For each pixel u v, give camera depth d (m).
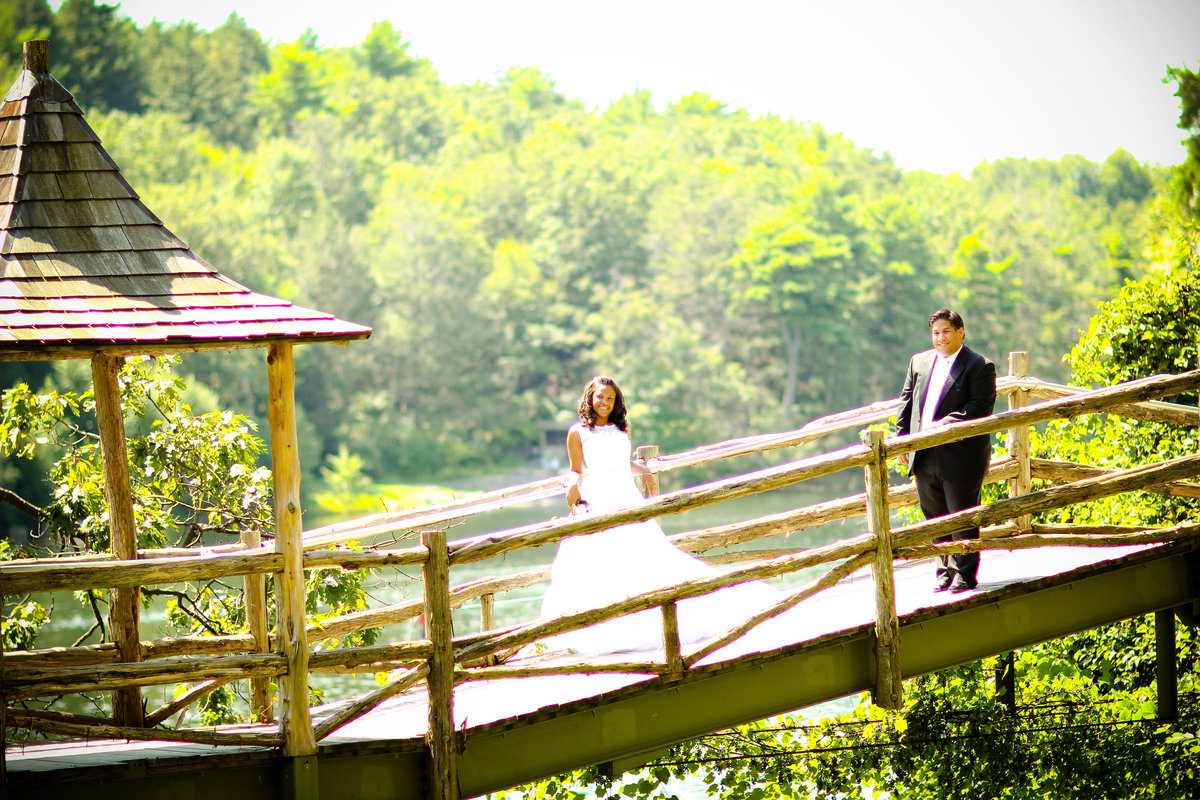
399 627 21.31
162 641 6.09
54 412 9.46
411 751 5.24
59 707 12.02
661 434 67.31
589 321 76.38
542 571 7.67
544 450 73.25
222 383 56.91
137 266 5.02
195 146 81.19
